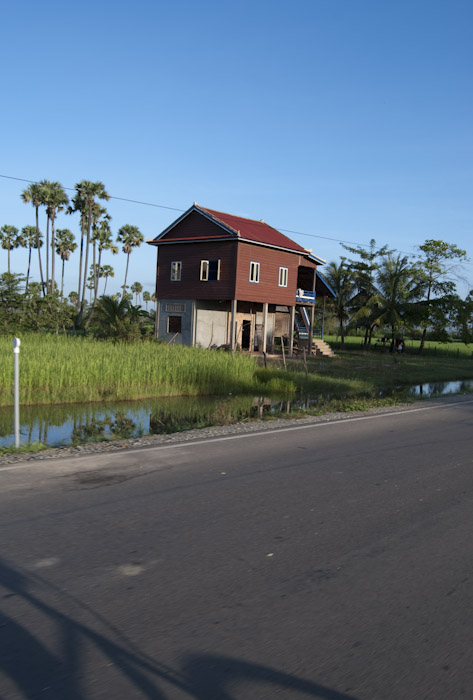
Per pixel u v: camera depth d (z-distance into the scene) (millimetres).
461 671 3137
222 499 6277
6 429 12500
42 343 23172
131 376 18516
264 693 2869
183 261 36969
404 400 17562
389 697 2883
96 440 10555
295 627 3547
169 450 8930
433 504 6344
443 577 4406
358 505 6215
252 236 35250
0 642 3271
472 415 14531
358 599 3977
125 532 5137
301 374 24594
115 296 35625
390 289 49219
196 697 2822
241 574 4316
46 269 59938
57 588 3982
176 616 3633
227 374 21000
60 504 5898
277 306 42688
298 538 5148
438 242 48000
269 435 10688
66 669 3025
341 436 10781
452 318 48969
